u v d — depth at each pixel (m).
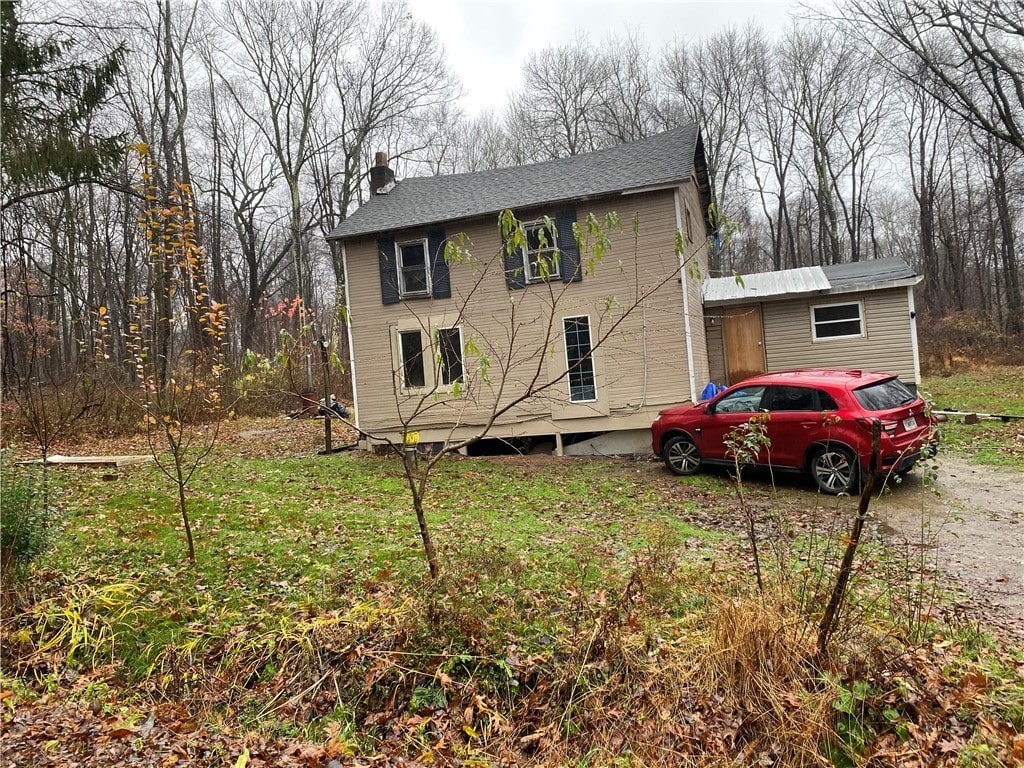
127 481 10.80
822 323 15.81
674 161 14.09
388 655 4.26
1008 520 7.21
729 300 15.77
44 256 24.83
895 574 5.27
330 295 37.06
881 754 3.14
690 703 3.61
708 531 7.34
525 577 5.34
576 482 10.66
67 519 7.60
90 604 5.21
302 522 7.82
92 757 3.54
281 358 6.75
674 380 13.41
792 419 9.07
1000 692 3.46
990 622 4.57
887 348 15.25
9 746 3.63
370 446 15.53
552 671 4.03
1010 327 29.03
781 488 9.42
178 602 5.32
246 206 33.69
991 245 35.78
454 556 5.83
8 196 13.33
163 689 4.37
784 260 47.12
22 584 5.43
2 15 11.84
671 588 4.83
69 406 16.09
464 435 14.66
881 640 3.82
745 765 3.25
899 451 8.28
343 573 5.78
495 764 3.49
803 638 3.74
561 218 13.99
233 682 4.34
